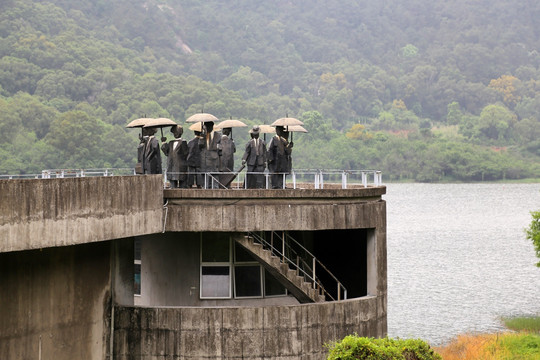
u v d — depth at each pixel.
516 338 58.31
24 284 32.31
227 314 37.34
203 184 42.81
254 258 41.72
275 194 38.78
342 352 32.41
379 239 41.28
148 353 37.69
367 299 40.00
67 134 177.75
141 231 35.91
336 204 39.75
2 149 181.50
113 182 34.03
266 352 37.50
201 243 42.44
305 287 40.47
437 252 128.00
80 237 32.12
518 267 109.62
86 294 35.88
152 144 41.16
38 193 30.14
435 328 70.62
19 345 32.19
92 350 36.31
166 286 43.19
